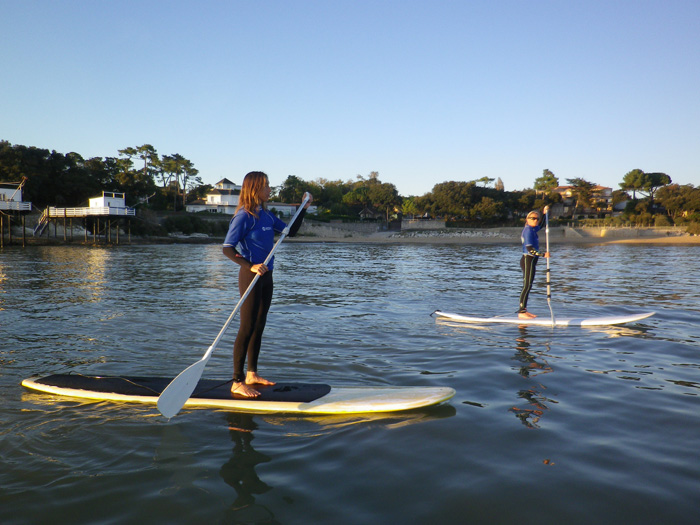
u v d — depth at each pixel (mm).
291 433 2928
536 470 2424
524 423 3057
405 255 28844
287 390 3582
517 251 35281
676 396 3568
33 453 2629
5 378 3994
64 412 3236
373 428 2994
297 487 2279
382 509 2080
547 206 6891
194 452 2658
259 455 2625
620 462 2506
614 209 87125
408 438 2836
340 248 42188
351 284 11844
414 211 84750
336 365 4445
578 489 2230
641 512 2035
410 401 3312
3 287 10625
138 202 59438
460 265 19312
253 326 3594
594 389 3738
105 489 2264
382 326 6363
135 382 3770
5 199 40594
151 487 2283
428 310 7754
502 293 10047
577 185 82312
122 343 5270
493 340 5523
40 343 5254
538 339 5574
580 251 35281
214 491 2246
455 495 2188
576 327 6305
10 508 2098
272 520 2006
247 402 3342
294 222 3965
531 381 3947
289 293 9961
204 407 3373
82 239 49844
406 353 4906
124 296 9172
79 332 5828
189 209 76125
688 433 2887
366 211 88562
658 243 55531
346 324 6496
